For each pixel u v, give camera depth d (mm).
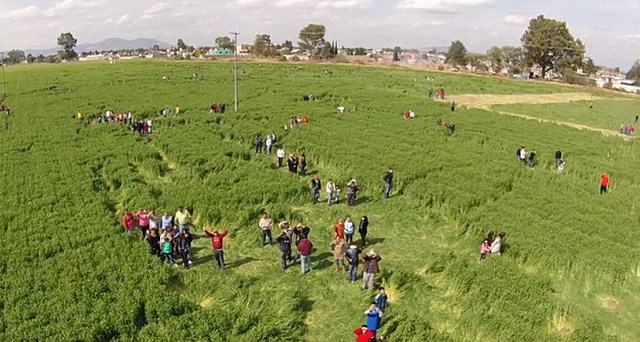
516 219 30391
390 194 36531
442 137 54844
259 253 26406
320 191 37312
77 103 72688
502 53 181000
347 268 24547
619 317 21500
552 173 43094
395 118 65438
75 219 28312
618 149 54594
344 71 135750
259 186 35062
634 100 111438
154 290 20391
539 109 85938
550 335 18438
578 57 155000
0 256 23156
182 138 50188
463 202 32844
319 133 54125
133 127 55844
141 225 26656
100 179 37156
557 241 26969
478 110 77312
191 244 27297
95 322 18031
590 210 33031
